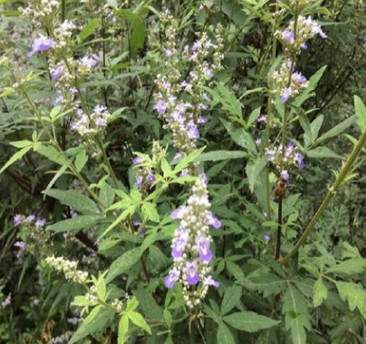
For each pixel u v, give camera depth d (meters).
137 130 0.50
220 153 0.33
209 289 0.35
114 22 0.49
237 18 0.48
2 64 0.36
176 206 0.38
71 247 0.52
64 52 0.34
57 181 0.46
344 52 0.55
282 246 0.38
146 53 0.53
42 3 0.32
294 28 0.31
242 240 0.37
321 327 0.44
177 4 0.51
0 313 0.70
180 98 0.44
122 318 0.27
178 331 0.32
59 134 0.46
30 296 0.73
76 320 0.63
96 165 0.49
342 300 0.35
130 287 0.42
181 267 0.26
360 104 0.30
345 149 0.61
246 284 0.32
